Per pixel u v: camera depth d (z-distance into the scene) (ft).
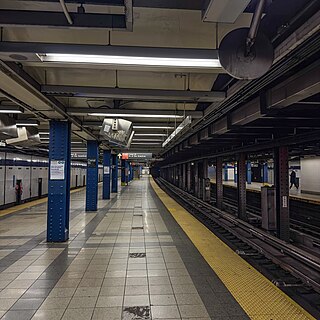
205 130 25.11
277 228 20.45
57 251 16.33
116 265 13.88
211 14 6.31
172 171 93.25
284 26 7.81
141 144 48.65
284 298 10.37
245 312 9.30
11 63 9.96
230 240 20.42
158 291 10.91
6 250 16.55
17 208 36.09
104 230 22.16
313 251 21.26
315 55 10.09
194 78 14.98
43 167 51.47
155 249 16.75
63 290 11.01
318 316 9.32
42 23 7.24
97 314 9.17
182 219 27.35
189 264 14.03
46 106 15.60
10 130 20.72
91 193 33.19
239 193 28.58
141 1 7.61
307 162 59.11
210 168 135.44
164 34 10.12
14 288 11.20
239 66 7.34
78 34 10.13
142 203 41.57
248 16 8.83
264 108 12.93
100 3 7.12
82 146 50.24
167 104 20.72
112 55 8.63
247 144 27.02
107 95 13.66
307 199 41.19
